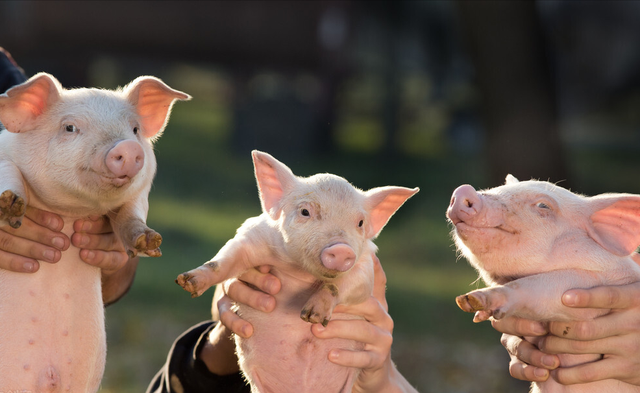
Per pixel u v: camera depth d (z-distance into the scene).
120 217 4.11
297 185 4.14
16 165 3.92
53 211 4.09
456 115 33.62
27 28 22.44
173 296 12.90
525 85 11.21
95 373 4.26
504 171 11.29
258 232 4.18
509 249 4.17
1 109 3.90
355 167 25.88
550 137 11.25
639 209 4.20
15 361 3.92
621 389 4.12
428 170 26.88
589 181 23.67
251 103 25.61
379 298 4.59
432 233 19.67
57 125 3.93
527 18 11.25
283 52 25.66
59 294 4.09
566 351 4.05
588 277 4.11
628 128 37.59
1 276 3.98
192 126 30.92
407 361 11.05
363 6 29.16
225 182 22.11
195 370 4.64
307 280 4.20
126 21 23.36
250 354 4.21
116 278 5.13
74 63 23.61
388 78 31.30
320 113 26.70
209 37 24.55
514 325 4.19
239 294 4.12
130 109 4.12
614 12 33.34
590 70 35.53
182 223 17.53
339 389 4.22
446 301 14.12
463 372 10.75
